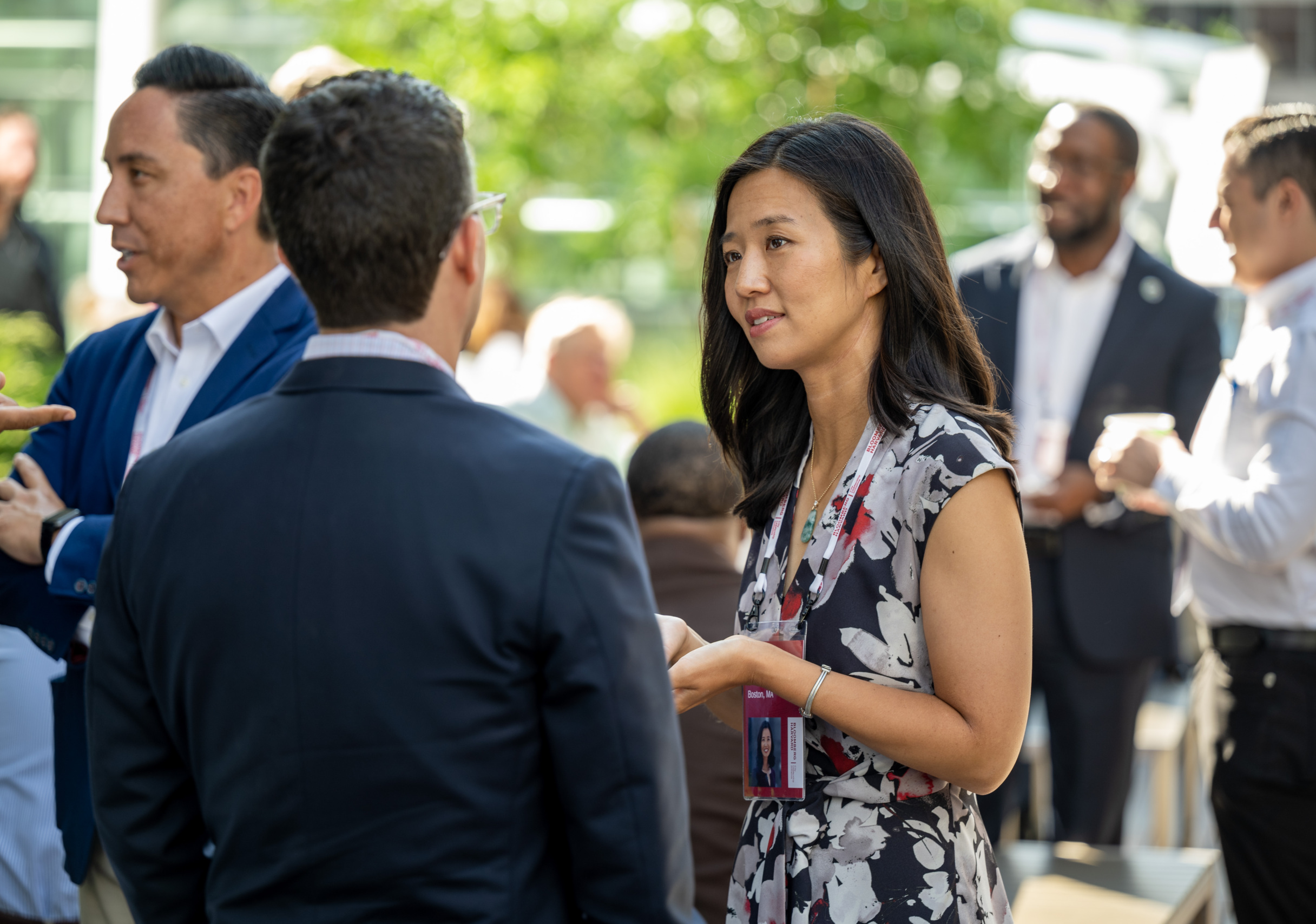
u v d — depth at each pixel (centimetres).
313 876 183
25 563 318
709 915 341
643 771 186
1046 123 549
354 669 180
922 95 1134
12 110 785
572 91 1134
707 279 280
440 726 180
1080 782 527
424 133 190
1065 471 520
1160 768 610
